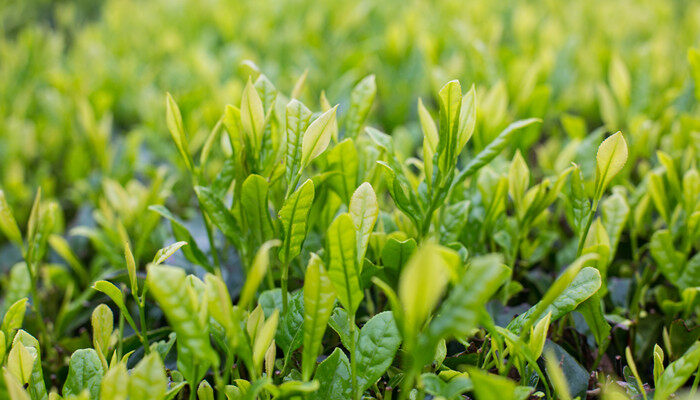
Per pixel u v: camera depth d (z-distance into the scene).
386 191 0.65
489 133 0.60
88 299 0.60
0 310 0.59
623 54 0.88
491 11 1.12
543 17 1.12
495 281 0.38
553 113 0.79
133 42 1.07
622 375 0.51
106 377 0.42
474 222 0.56
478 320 0.42
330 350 0.51
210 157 0.71
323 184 0.52
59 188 0.81
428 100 0.87
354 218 0.44
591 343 0.53
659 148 0.68
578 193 0.50
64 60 1.07
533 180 0.68
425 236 0.50
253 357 0.44
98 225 0.70
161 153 0.75
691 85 0.71
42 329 0.56
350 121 0.54
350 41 1.06
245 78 0.77
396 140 0.65
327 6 1.14
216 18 1.05
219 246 0.61
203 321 0.42
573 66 0.89
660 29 0.97
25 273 0.58
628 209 0.53
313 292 0.42
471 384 0.41
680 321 0.50
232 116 0.50
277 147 0.52
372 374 0.45
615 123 0.68
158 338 0.53
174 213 0.70
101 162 0.70
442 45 0.86
